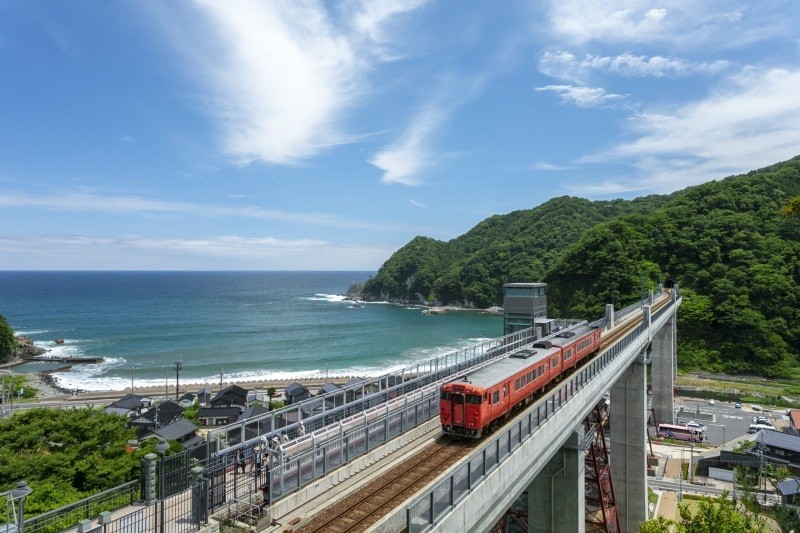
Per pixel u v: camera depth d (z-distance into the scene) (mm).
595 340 35375
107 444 31391
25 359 105938
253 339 132000
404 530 12609
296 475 13719
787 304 99562
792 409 70188
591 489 34031
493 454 14430
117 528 11180
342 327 154875
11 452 28469
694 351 98438
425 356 112438
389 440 18250
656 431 63438
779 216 117312
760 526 27906
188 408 63938
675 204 144250
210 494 12516
